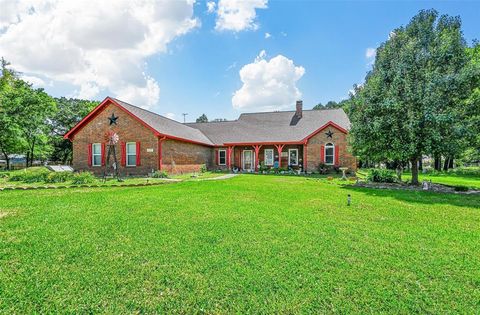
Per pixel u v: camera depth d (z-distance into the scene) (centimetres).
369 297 270
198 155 2188
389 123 1178
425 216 609
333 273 319
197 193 895
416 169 1282
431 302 262
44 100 2919
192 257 359
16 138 2498
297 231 476
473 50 1425
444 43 1174
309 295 272
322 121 2372
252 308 252
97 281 296
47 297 265
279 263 343
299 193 946
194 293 275
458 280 305
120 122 1752
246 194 894
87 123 1827
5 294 268
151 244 405
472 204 764
